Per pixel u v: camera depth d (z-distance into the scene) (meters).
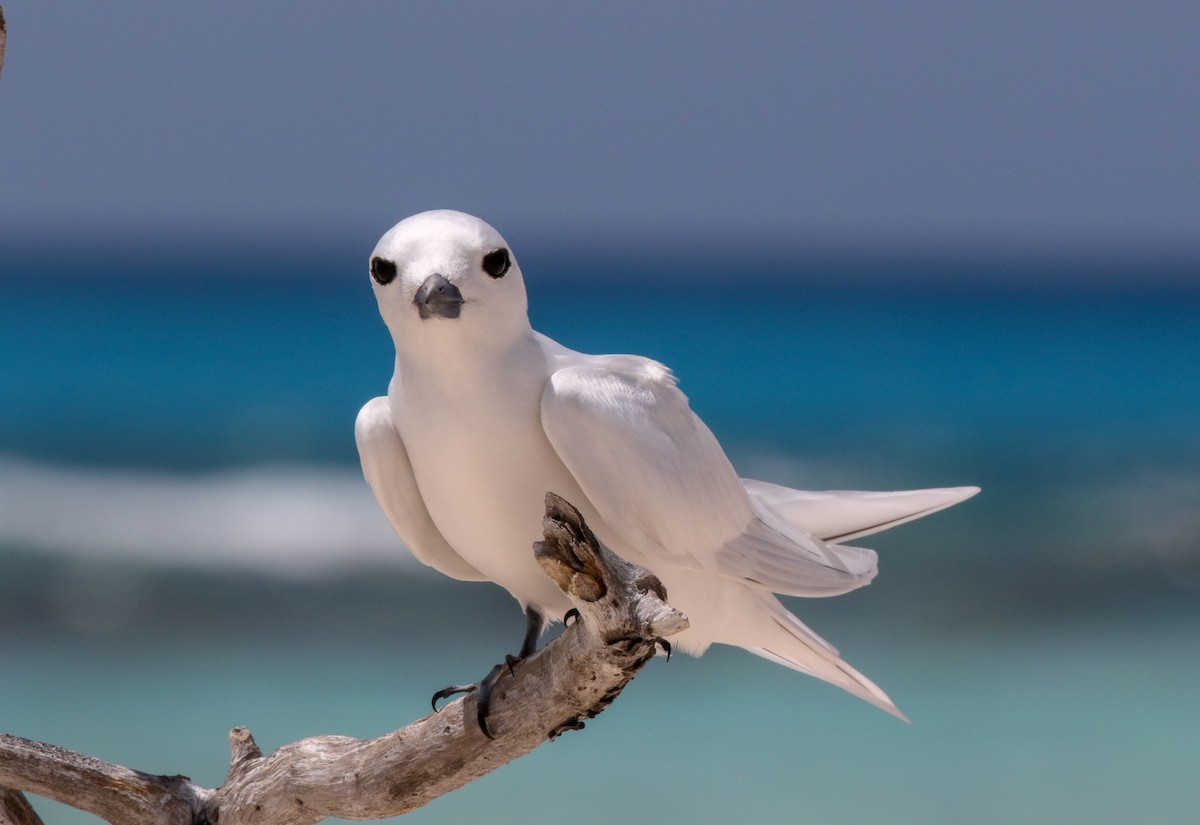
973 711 15.05
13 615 18.75
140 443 30.38
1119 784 12.91
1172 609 19.55
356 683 16.08
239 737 4.84
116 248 119.00
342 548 22.16
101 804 4.73
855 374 43.34
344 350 44.41
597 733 14.02
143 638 17.83
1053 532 24.00
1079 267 104.31
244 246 125.50
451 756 4.24
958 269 99.88
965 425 35.53
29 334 47.38
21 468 27.53
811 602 19.75
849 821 12.04
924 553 22.59
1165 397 39.09
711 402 38.69
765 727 14.24
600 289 75.06
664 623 3.43
